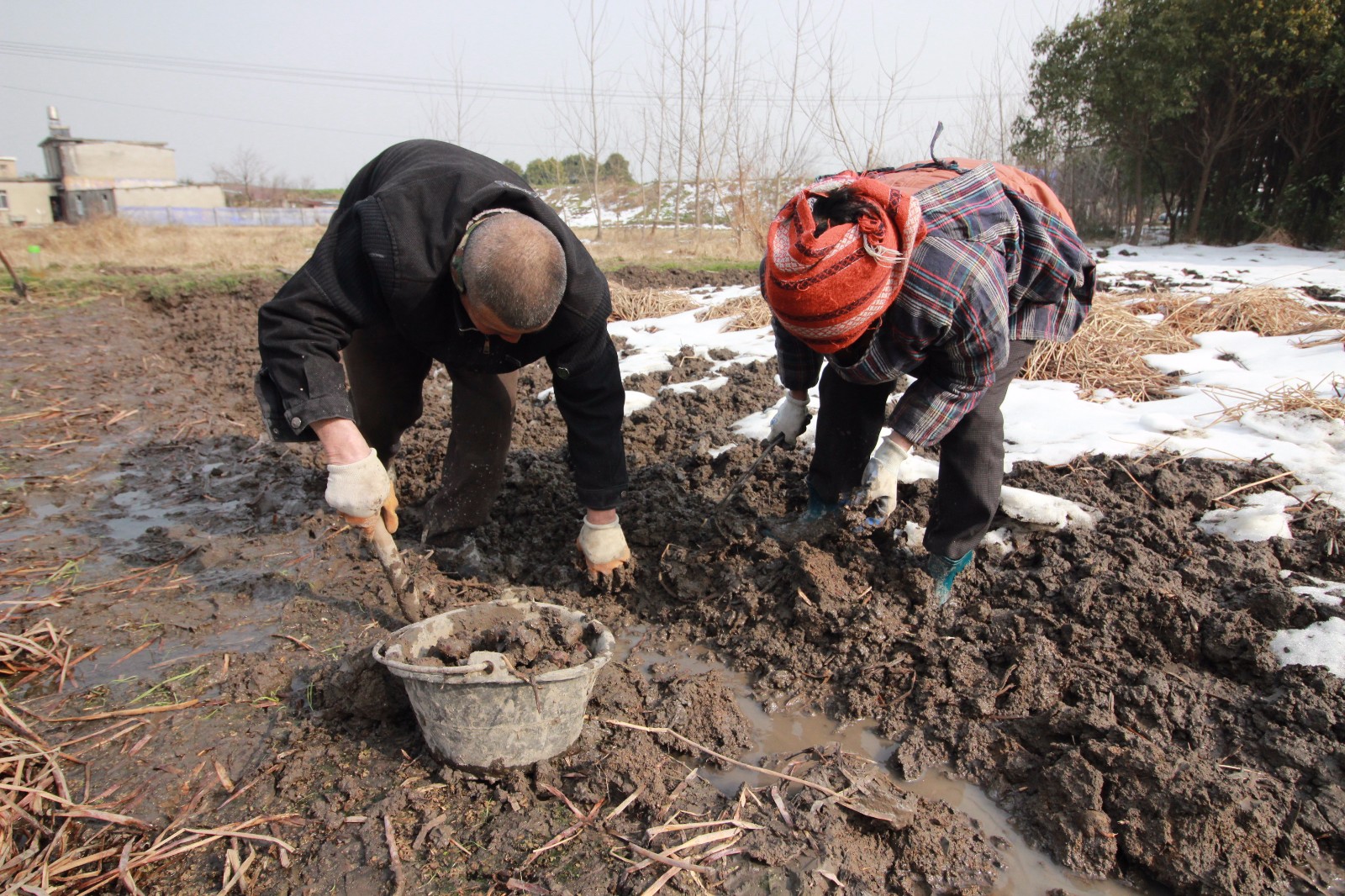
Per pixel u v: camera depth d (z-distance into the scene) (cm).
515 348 259
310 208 4688
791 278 202
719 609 311
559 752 231
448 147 267
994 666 268
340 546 362
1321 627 255
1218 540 310
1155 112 1781
